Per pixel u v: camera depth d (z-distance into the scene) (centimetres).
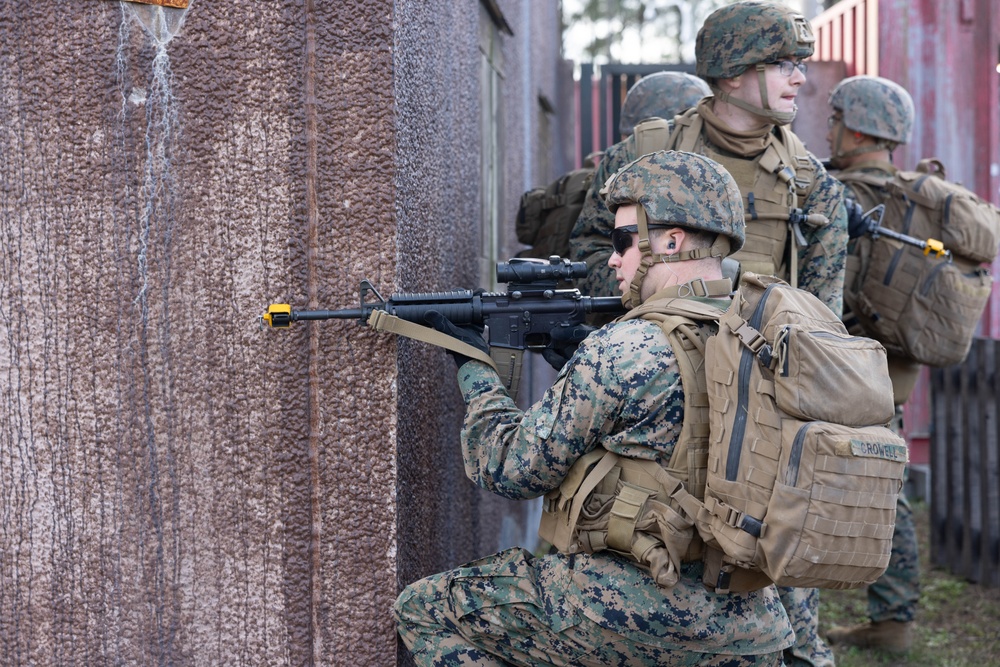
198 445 262
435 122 319
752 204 337
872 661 496
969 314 480
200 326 261
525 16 664
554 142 980
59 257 258
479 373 255
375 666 266
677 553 225
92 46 255
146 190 258
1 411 260
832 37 943
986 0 837
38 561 263
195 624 265
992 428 604
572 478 238
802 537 209
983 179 850
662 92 425
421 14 294
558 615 238
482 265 455
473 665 252
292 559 264
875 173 504
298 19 256
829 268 356
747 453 217
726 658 235
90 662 265
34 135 256
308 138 257
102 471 262
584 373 234
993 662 493
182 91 257
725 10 333
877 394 220
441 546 338
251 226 259
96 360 260
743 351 222
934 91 842
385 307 254
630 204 253
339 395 261
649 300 247
